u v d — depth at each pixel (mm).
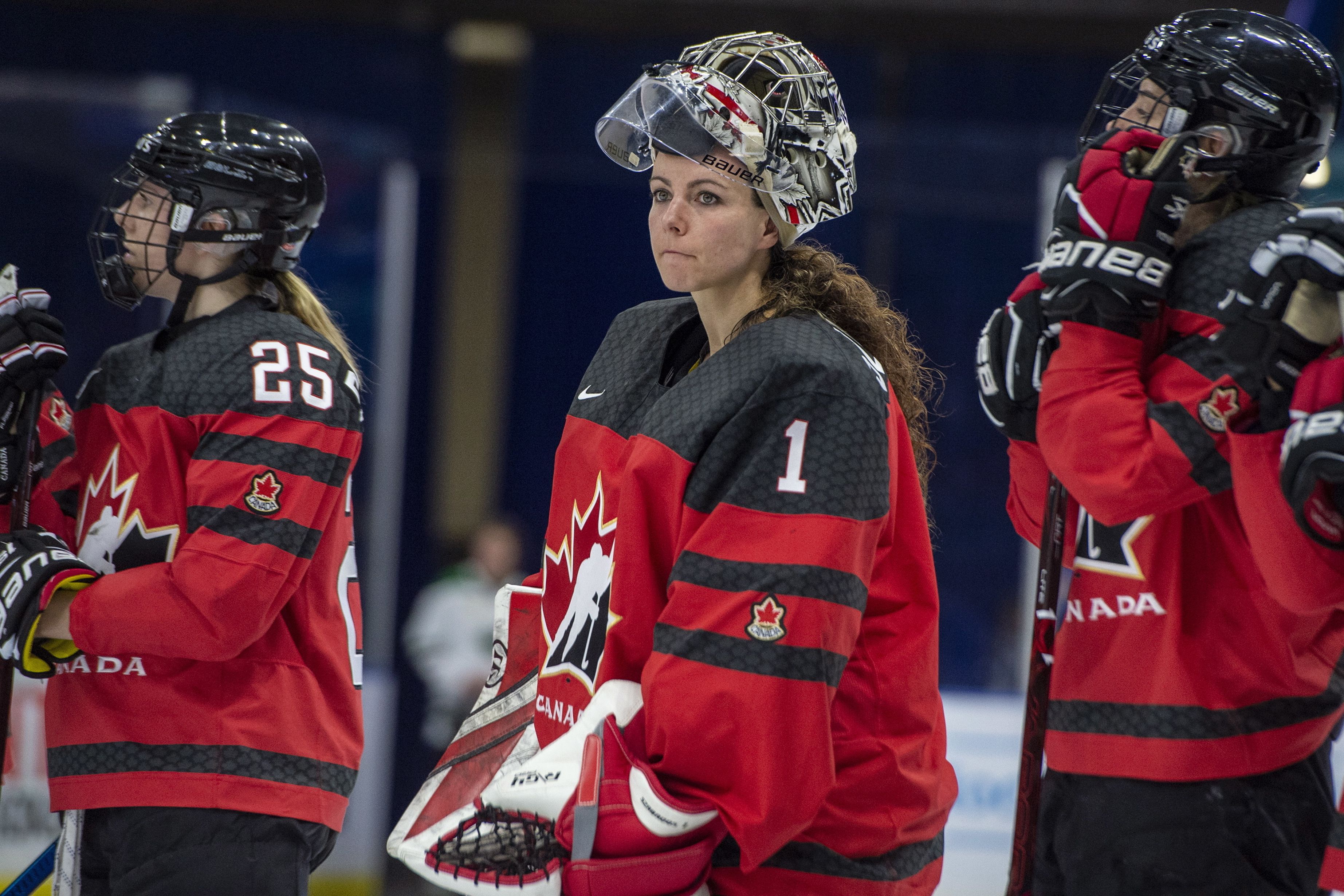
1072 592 7656
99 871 8789
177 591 8219
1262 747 7020
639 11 30281
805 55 7090
